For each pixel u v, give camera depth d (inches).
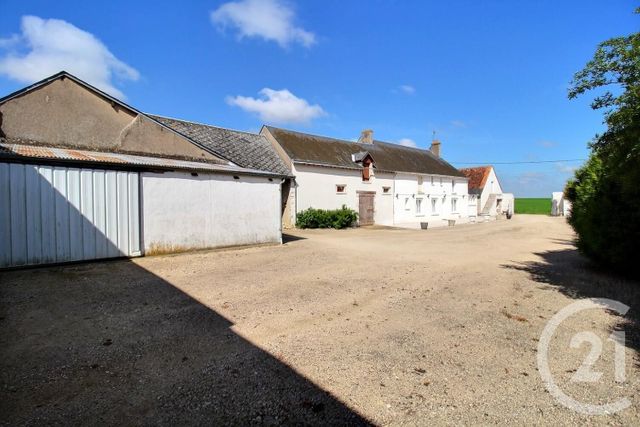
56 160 301.4
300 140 935.0
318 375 135.9
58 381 128.3
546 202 2792.8
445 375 137.4
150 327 179.8
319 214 832.9
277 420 109.0
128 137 508.1
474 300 237.3
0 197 277.9
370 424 108.1
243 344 162.6
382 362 147.0
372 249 474.3
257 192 459.8
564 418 112.0
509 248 518.0
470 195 1571.1
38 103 459.5
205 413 111.7
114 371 136.2
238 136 832.9
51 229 300.8
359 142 1171.9
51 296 223.3
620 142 232.8
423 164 1286.9
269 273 307.6
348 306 221.3
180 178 384.2
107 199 332.5
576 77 231.8
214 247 416.5
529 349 161.3
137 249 353.7
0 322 180.4
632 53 200.4
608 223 308.0
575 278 305.9
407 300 236.1
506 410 115.8
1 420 106.2
